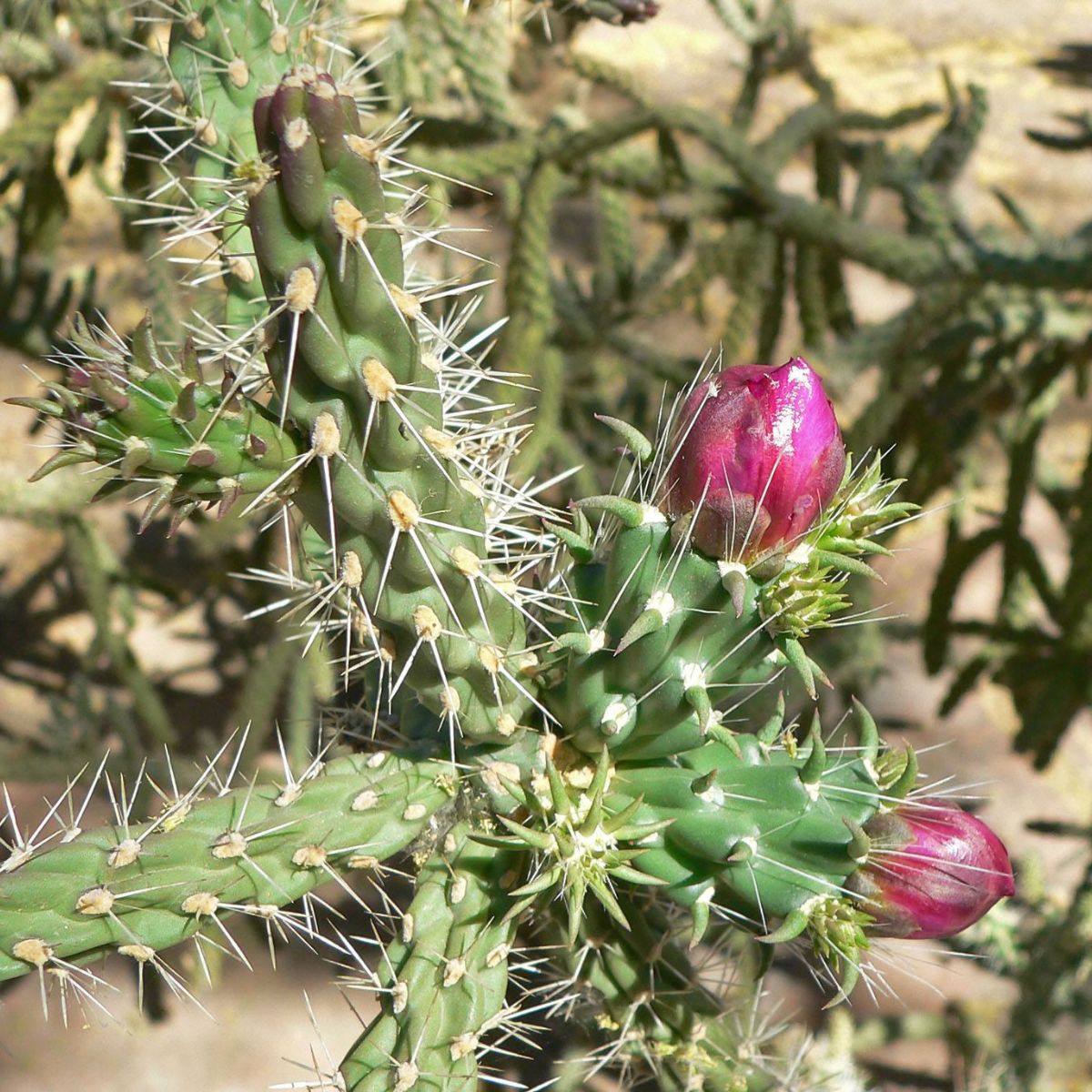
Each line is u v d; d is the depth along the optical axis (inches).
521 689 23.5
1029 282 35.9
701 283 37.6
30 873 22.8
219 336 25.7
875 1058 43.6
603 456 41.3
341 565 23.1
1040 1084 39.0
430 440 22.6
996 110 75.6
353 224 21.6
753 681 23.7
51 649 51.8
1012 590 40.8
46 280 41.7
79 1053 40.6
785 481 22.6
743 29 44.2
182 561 50.4
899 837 23.0
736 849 23.2
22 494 40.1
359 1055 23.8
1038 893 40.2
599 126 34.6
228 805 23.5
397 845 23.9
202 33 26.0
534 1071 33.7
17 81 38.8
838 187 42.2
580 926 24.6
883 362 38.4
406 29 36.2
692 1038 25.2
